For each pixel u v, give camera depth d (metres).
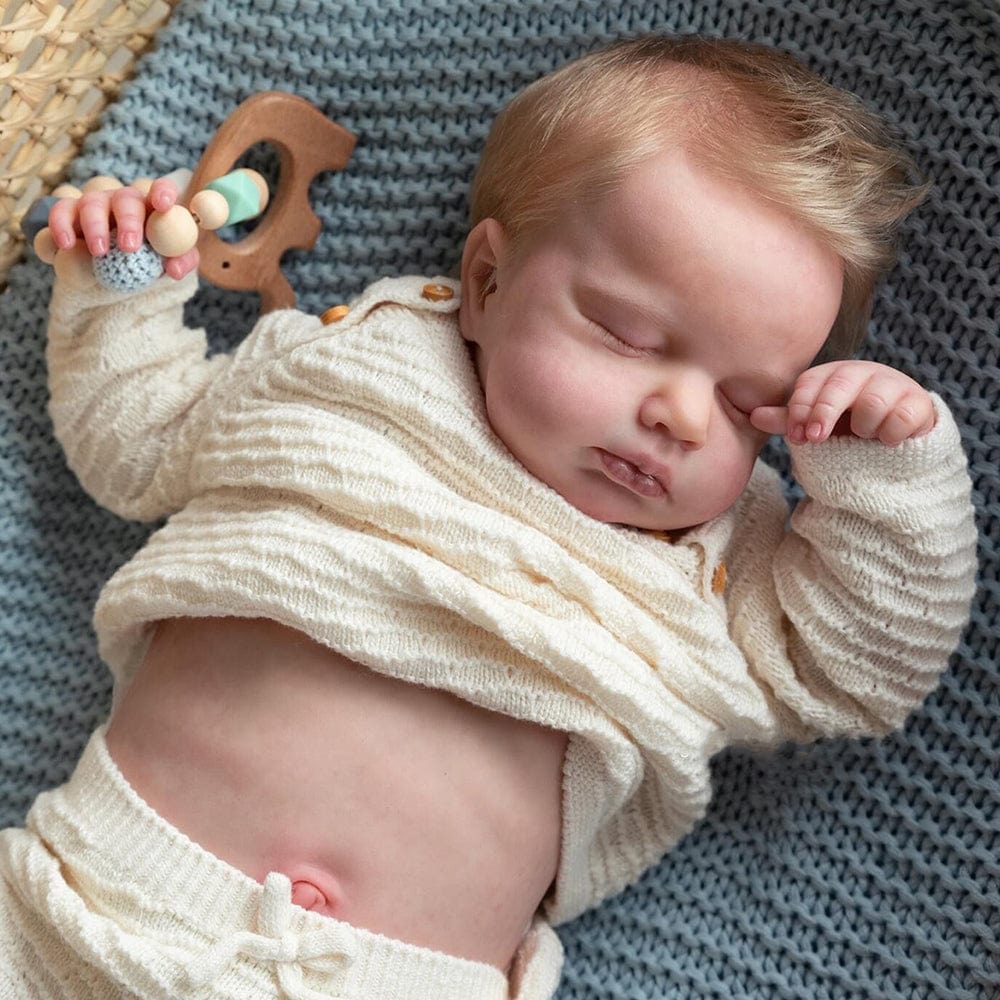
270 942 1.03
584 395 1.08
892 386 1.10
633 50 1.20
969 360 1.27
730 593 1.23
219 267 1.33
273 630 1.12
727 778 1.33
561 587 1.11
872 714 1.19
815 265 1.10
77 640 1.39
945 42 1.25
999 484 1.26
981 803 1.26
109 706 1.38
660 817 1.25
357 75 1.35
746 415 1.14
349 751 1.09
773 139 1.12
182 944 1.04
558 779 1.15
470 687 1.08
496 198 1.20
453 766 1.10
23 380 1.37
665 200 1.07
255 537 1.11
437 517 1.09
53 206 1.17
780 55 1.21
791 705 1.19
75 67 1.31
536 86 1.23
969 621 1.26
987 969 1.25
